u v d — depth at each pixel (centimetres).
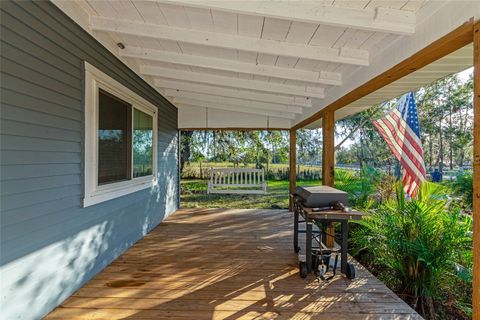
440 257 259
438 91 945
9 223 167
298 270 286
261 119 608
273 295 234
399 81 300
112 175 310
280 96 457
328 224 319
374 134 1016
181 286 248
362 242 344
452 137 928
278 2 193
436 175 711
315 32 235
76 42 234
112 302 219
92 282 254
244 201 830
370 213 375
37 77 189
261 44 261
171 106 568
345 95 312
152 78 437
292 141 610
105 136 292
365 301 226
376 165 1005
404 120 481
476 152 137
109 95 299
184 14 231
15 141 171
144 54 321
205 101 556
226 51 299
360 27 195
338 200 267
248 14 198
